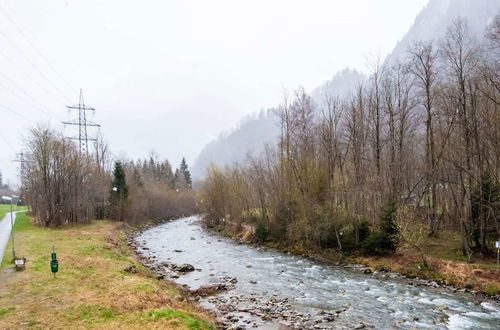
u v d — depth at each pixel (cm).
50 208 6003
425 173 4388
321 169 5134
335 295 2889
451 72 4106
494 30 3847
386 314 2411
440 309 2489
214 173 8325
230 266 4078
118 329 1683
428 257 3550
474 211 3559
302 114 6038
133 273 2948
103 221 7531
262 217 6122
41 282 2439
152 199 10731
